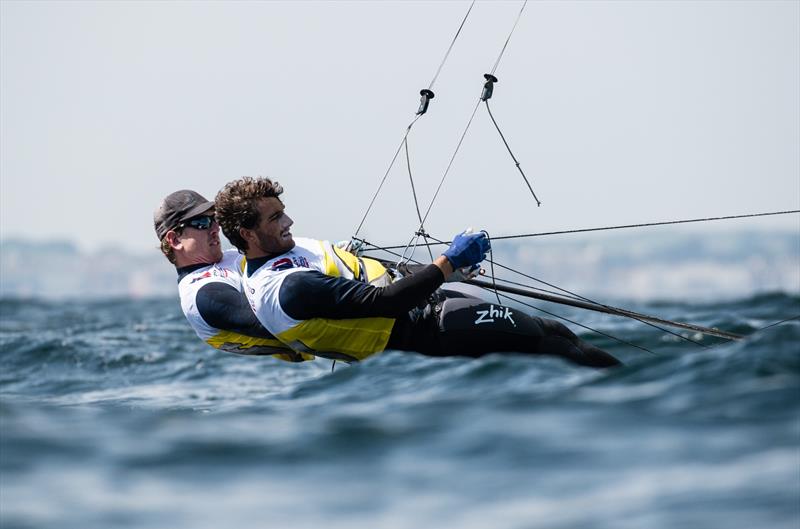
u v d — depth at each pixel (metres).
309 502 11.29
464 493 11.27
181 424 14.96
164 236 20.17
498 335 18.19
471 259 17.64
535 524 10.30
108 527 10.69
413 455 12.59
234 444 13.50
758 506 10.12
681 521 9.98
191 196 20.23
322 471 12.27
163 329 40.38
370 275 18.39
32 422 15.27
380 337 17.86
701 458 11.48
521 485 11.32
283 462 12.66
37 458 13.03
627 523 10.10
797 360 14.87
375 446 13.05
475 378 16.92
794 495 10.26
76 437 14.06
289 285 17.25
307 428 14.18
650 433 12.50
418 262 19.41
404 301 17.22
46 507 11.25
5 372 28.80
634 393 14.37
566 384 15.71
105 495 11.62
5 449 13.44
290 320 17.50
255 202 17.47
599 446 12.24
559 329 18.77
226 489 11.76
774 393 13.44
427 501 11.12
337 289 17.19
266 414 15.94
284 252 17.91
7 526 10.72
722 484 10.73
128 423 15.12
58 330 40.62
